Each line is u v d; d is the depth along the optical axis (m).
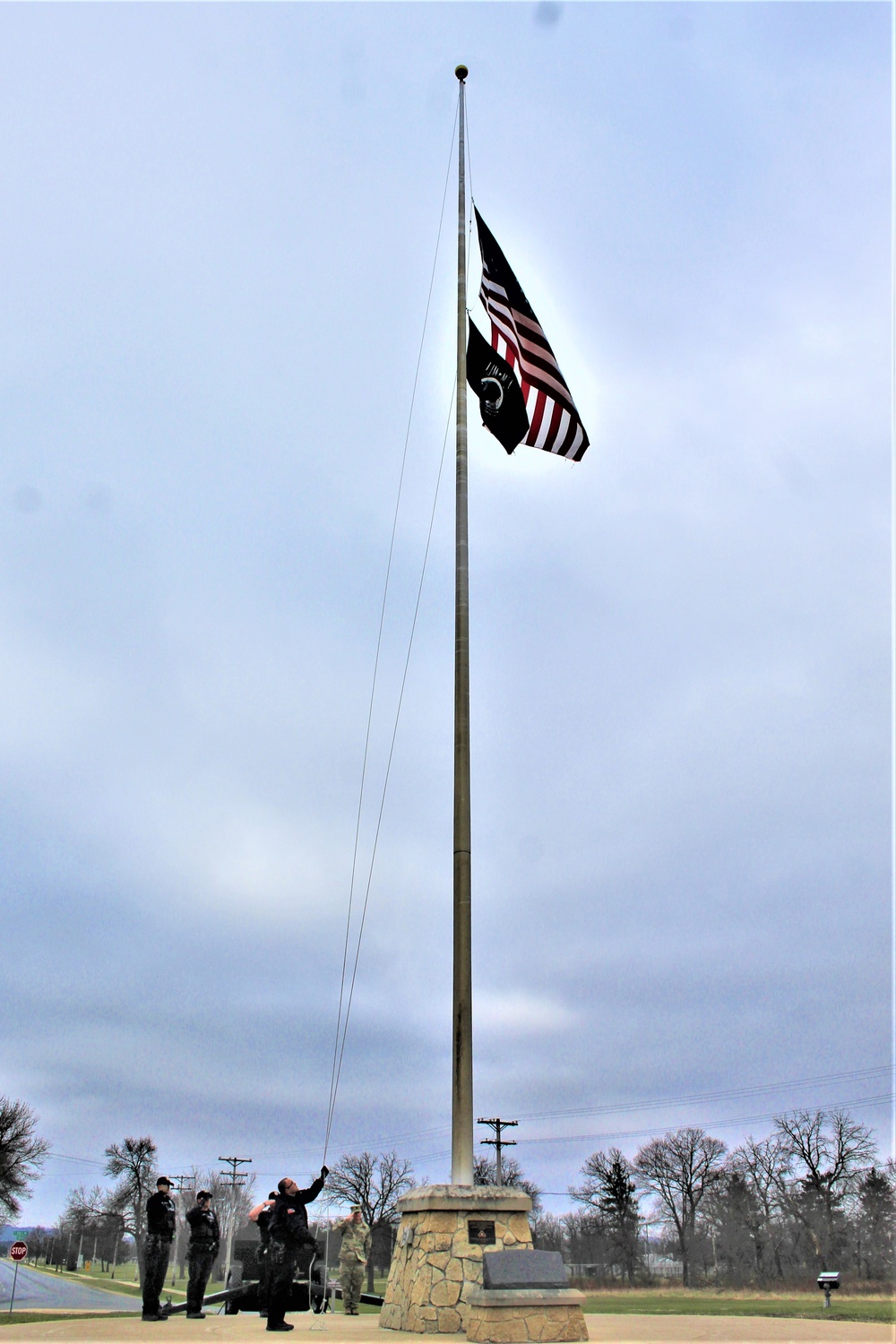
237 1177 57.69
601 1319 14.61
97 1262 94.62
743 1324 13.44
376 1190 76.19
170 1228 13.52
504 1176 74.12
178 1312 15.80
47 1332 11.54
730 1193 65.50
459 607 16.17
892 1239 57.91
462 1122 13.57
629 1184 70.56
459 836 14.76
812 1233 59.34
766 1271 58.94
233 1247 20.31
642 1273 63.19
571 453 18.84
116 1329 11.93
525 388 18.81
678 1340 11.12
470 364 19.45
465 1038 13.85
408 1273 13.03
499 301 19.53
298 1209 12.45
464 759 15.21
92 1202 86.38
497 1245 12.80
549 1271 11.60
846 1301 32.16
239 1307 17.09
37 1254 96.62
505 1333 11.02
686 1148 70.81
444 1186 13.16
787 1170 65.75
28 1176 71.75
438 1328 12.08
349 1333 12.11
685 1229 64.25
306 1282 16.64
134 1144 79.25
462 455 17.17
